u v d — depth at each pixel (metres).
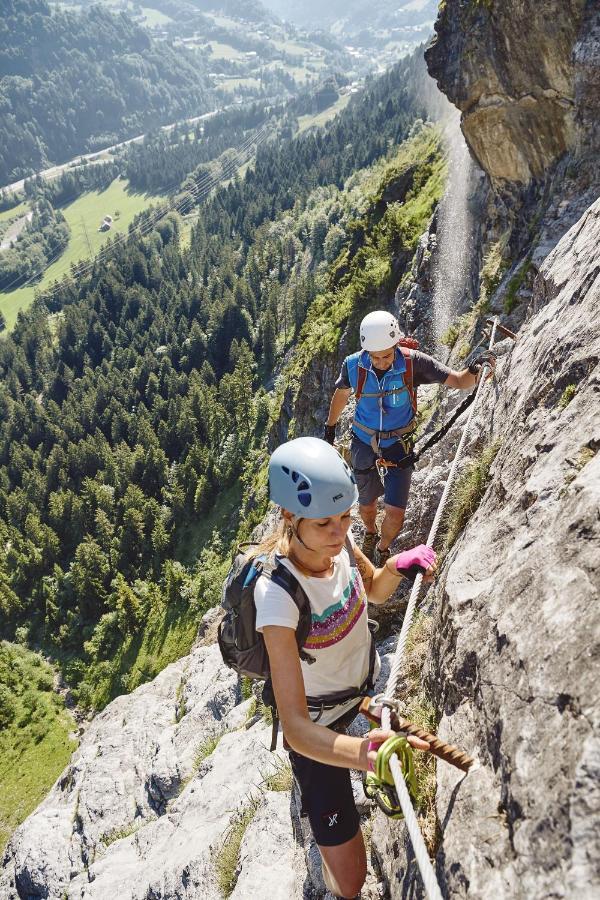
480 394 6.15
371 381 5.58
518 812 2.15
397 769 2.28
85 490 128.12
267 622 2.67
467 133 15.52
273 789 7.14
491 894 2.08
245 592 2.77
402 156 63.66
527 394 4.59
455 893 2.35
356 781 5.23
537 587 2.74
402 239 45.38
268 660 2.83
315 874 5.16
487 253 17.92
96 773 15.02
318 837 3.21
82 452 146.25
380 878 3.90
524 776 2.19
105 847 12.52
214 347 185.75
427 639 4.76
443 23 15.38
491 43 13.62
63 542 124.00
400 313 31.55
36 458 158.38
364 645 3.05
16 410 179.88
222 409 138.50
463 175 29.44
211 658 17.78
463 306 24.64
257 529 25.81
